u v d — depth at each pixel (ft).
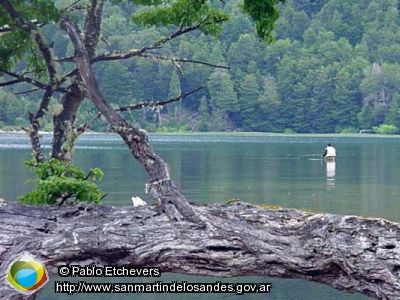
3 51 39.78
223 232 23.24
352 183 145.59
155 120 423.64
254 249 23.06
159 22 39.81
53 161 34.12
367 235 22.88
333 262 22.89
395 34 565.94
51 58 37.63
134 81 403.75
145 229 23.31
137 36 321.32
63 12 37.22
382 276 22.44
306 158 235.40
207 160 221.66
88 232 23.22
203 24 39.68
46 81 41.93
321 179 154.92
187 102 458.09
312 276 23.25
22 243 23.08
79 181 31.99
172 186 24.30
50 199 31.68
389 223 22.98
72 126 38.04
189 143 351.87
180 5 39.27
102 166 181.57
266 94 483.92
